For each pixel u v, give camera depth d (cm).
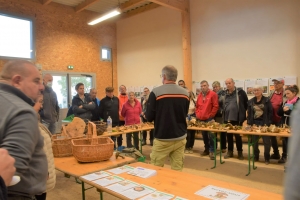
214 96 464
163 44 784
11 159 81
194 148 557
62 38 787
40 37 736
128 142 488
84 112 454
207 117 467
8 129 89
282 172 379
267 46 569
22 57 697
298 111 67
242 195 140
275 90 437
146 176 174
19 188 98
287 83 540
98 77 881
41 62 738
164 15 776
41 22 739
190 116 539
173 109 245
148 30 824
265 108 410
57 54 774
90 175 179
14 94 99
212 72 668
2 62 658
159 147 251
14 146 86
